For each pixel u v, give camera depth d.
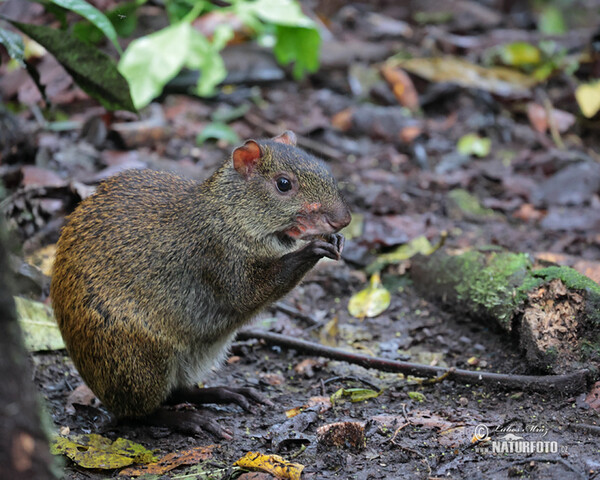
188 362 7.34
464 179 12.57
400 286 9.78
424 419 6.84
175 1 14.98
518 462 5.95
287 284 7.20
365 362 7.79
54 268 7.24
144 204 7.24
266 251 7.16
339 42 16.72
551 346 7.21
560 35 18.03
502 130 14.22
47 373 8.14
